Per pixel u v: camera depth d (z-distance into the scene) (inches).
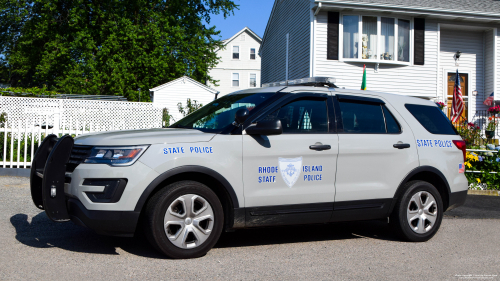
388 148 200.4
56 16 1211.9
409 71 664.4
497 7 682.8
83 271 148.9
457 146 223.8
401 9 633.0
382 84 655.8
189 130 179.8
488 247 202.2
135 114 677.9
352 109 200.7
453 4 666.8
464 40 708.0
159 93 1082.1
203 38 1257.4
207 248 167.6
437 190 216.8
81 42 1150.3
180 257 164.1
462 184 222.5
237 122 171.3
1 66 1423.5
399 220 203.5
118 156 156.5
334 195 187.9
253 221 176.2
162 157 159.8
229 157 169.9
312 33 634.8
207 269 155.9
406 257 182.2
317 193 184.5
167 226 160.7
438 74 673.6
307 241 205.6
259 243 198.5
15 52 1321.4
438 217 212.2
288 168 179.9
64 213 161.3
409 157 205.8
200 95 1105.4
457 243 208.8
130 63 1139.3
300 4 701.9
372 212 198.1
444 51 701.9
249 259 171.5
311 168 184.2
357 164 193.8
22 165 374.0
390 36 653.9
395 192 201.9
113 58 1124.5
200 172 164.6
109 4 1160.8
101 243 184.2
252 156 173.8
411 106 218.4
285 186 179.5
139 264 158.1
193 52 1245.7
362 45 647.1
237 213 171.9
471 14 650.8
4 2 1222.3
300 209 182.5
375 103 207.3
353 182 193.0
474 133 593.9
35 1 1200.2
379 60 644.1
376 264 171.0
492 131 619.8
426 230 209.5
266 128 169.2
